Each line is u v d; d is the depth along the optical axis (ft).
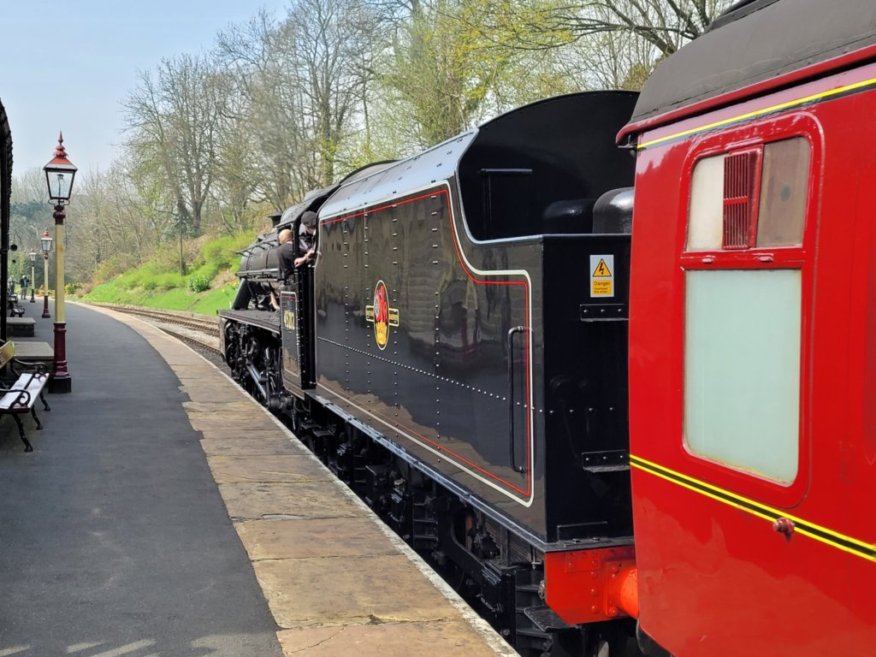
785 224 7.96
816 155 7.55
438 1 53.72
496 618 15.56
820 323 7.43
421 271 16.96
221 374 47.70
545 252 11.60
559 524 11.79
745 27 8.90
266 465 25.14
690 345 9.29
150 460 25.66
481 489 14.21
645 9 46.29
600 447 11.88
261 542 17.94
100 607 14.46
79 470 24.27
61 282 39.45
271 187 111.45
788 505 7.83
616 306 11.85
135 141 175.73
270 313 38.99
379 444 20.71
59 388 39.63
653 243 9.92
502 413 13.21
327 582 15.62
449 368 15.51
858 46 7.16
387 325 19.39
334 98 96.84
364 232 21.17
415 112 69.41
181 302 145.89
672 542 9.67
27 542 17.89
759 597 8.26
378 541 18.06
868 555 6.93
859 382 7.02
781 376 8.00
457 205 14.94
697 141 9.18
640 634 10.74
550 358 11.66
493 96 58.65
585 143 16.07
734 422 8.63
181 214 184.24
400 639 13.11
